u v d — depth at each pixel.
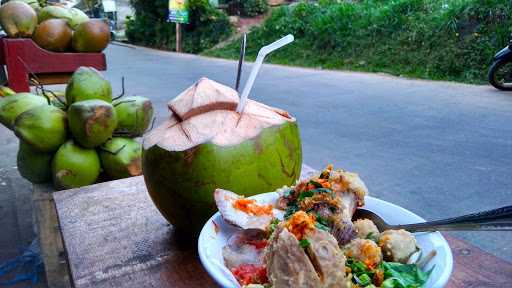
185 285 0.85
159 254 0.94
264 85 6.62
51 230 1.73
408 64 7.67
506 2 7.01
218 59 10.79
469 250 0.95
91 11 18.36
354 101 5.40
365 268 0.66
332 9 9.99
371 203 0.88
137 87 6.54
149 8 14.49
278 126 0.97
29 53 2.06
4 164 3.40
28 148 1.70
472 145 3.62
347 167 3.18
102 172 1.78
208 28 12.77
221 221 0.83
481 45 6.86
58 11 2.23
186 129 0.94
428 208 2.54
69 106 1.67
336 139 3.85
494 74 5.68
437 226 0.73
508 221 0.59
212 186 0.90
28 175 1.76
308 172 1.34
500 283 0.83
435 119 4.47
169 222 1.02
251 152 0.92
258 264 0.74
